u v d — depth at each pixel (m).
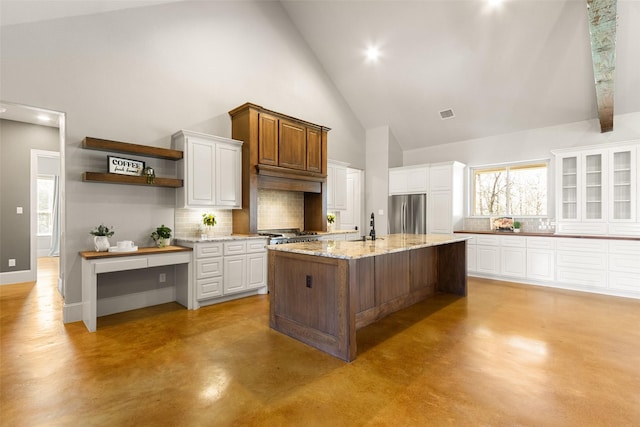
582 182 4.90
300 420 1.75
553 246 4.94
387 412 1.82
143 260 3.40
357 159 7.00
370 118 6.90
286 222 5.54
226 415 1.80
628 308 3.83
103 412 1.82
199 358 2.52
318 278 2.71
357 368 2.35
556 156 5.15
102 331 3.09
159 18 3.99
